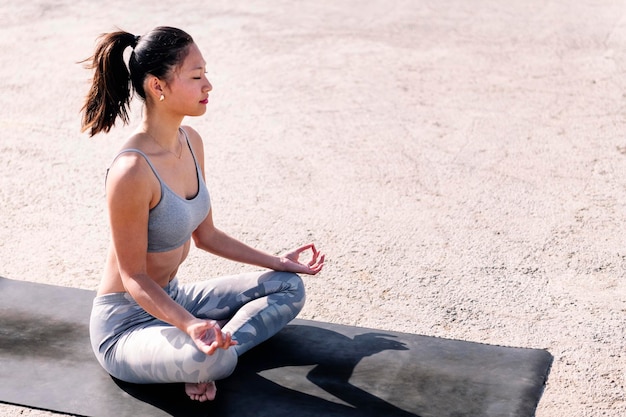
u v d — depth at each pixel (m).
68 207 5.07
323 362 3.51
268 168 5.57
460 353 3.58
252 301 3.52
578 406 3.27
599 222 4.81
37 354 3.56
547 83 7.07
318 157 5.73
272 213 4.95
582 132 6.09
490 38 8.29
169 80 3.08
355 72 7.38
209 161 5.68
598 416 3.21
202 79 3.15
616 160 5.63
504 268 4.33
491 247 4.54
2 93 6.90
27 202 5.12
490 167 5.55
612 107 6.54
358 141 5.98
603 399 3.32
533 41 8.18
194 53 3.12
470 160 5.66
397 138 6.02
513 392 3.30
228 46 8.09
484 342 3.69
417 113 6.47
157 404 3.24
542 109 6.52
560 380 3.44
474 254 4.47
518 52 7.86
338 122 6.31
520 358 3.54
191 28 8.61
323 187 5.29
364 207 5.02
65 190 5.29
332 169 5.54
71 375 3.42
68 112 6.54
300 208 5.02
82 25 8.71
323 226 4.80
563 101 6.68
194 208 3.29
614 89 6.90
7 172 5.53
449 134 6.08
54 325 3.79
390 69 7.45
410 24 8.79
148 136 3.19
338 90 6.96
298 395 3.28
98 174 5.52
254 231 4.74
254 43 8.17
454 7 9.43
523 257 4.43
